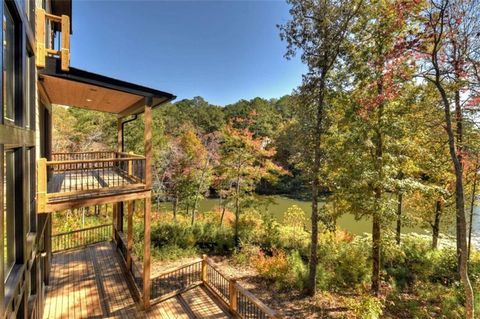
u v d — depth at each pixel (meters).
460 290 7.65
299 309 6.98
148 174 5.83
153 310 5.86
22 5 2.80
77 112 18.08
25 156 3.14
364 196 7.11
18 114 2.88
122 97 6.06
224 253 10.83
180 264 9.59
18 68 2.84
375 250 7.59
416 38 5.53
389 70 6.08
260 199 11.69
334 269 8.80
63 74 4.55
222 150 13.39
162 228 11.25
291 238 11.27
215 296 6.57
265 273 8.69
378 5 6.48
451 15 5.34
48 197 4.37
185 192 14.74
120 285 6.72
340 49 7.02
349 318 6.48
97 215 15.55
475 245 12.63
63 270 7.43
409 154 7.54
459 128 7.97
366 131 6.99
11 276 2.72
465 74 5.68
